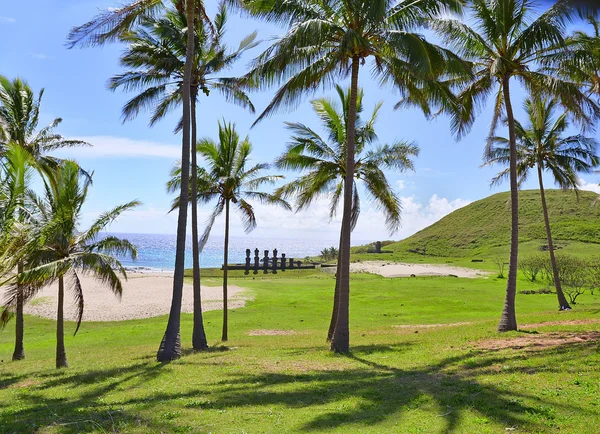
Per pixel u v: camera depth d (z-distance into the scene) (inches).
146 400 401.7
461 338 698.8
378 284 1993.1
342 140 812.6
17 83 919.0
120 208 744.3
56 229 689.0
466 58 756.6
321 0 625.9
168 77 800.9
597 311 1056.8
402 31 604.1
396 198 817.5
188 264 4906.5
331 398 385.7
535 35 660.7
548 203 4852.4
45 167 933.2
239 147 937.5
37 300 1524.4
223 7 817.5
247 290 1809.8
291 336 969.5
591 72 815.1
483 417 308.0
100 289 1813.5
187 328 1144.2
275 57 590.9
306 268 3129.9
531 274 2246.6
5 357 898.7
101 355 804.0
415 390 392.5
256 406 368.5
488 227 4803.2
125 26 658.8
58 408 391.9
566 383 368.8
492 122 834.8
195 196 817.5
